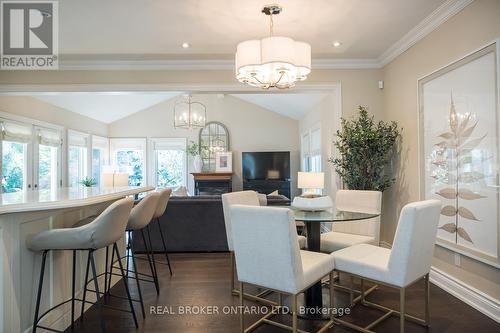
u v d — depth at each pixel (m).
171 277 3.55
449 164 2.97
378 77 4.41
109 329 2.42
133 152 8.99
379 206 3.22
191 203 4.56
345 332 2.36
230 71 4.37
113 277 3.31
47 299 2.26
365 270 2.26
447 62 3.00
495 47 2.42
